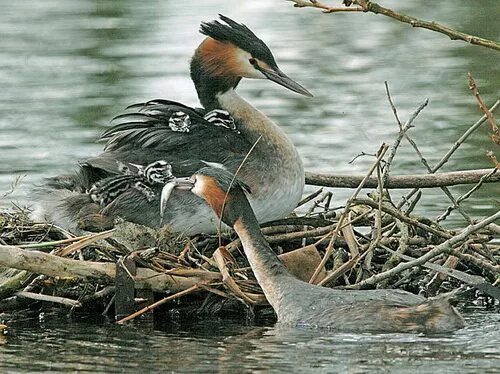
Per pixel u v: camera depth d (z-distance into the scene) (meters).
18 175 18.38
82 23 30.59
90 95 24.14
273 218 14.27
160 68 26.38
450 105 23.62
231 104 14.94
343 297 12.23
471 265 14.13
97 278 12.80
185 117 14.21
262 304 12.87
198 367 10.66
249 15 32.62
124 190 13.83
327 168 19.19
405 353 10.97
